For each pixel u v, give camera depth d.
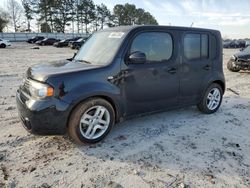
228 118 5.12
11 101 6.02
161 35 4.28
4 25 69.44
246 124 4.83
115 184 2.90
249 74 11.06
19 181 2.92
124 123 4.69
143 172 3.15
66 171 3.14
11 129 4.31
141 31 4.06
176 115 5.21
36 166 3.23
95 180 2.98
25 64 13.88
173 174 3.12
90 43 4.60
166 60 4.35
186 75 4.66
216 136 4.24
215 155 3.60
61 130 3.49
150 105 4.30
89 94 3.53
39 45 40.81
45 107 3.32
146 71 4.09
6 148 3.65
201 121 4.90
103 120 3.84
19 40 53.75
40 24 70.81
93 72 3.62
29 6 71.25
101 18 80.81
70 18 72.81
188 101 4.87
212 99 5.34
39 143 3.83
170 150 3.71
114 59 3.81
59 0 69.44
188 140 4.05
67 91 3.41
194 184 2.94
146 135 4.19
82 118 3.61
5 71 10.85
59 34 59.00
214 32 5.14
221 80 5.32
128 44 3.93
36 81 3.48
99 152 3.61
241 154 3.66
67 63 4.12
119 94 3.86
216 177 3.08
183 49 4.57
